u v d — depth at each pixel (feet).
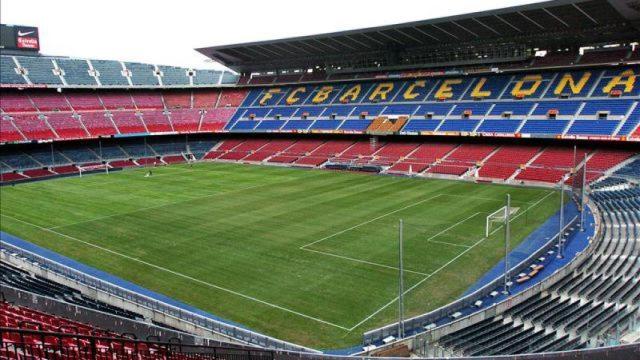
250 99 378.94
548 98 260.21
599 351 66.74
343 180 244.01
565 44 267.80
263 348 78.33
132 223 168.14
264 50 334.44
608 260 120.88
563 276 113.09
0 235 158.51
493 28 257.34
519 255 131.34
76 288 115.44
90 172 287.07
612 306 95.14
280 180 247.09
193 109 371.97
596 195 184.55
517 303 101.65
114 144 336.29
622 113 231.30
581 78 260.62
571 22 238.68
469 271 121.08
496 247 137.90
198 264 128.88
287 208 184.44
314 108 339.77
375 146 299.17
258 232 154.51
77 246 145.69
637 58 242.58
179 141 360.89
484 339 87.76
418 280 116.06
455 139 284.61
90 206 195.52
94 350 40.32
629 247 127.34
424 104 299.79
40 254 139.33
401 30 271.90
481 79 296.71
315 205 188.65
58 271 122.31
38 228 165.48
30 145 303.07
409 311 101.35
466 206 184.34
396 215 171.94
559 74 270.46
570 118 243.40
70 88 333.21
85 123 321.73
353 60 340.18
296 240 145.89
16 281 116.26
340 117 321.11
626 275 109.70
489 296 106.73
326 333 93.76
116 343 66.18
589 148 238.68
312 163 293.23
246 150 336.90
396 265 125.29
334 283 115.24
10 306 79.05
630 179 199.31
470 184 228.43
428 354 83.87
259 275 120.78
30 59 334.03
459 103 287.69
